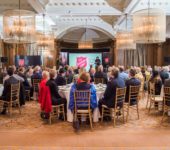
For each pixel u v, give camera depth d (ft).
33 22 24.79
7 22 23.86
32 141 14.39
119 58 52.21
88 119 18.11
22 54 45.60
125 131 16.30
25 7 31.14
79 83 16.46
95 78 27.43
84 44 53.11
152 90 21.08
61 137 15.10
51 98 17.83
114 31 46.57
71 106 16.57
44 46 35.76
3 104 20.57
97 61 55.26
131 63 52.54
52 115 19.10
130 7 28.37
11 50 44.27
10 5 30.53
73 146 13.60
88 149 13.17
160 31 23.31
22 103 21.85
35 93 27.04
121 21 37.60
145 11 23.20
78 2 31.58
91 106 16.75
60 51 58.03
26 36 24.17
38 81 26.55
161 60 50.47
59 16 36.35
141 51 52.39
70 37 59.82
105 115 18.56
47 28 43.19
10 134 15.67
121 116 20.11
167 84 17.54
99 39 59.47
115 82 17.20
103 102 17.69
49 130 16.51
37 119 19.25
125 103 18.99
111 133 15.88
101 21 43.80
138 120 18.98
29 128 16.96
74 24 45.27
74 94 16.29
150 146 13.60
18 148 13.33
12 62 44.27
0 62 40.11
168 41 49.49
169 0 29.27
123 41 33.55
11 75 20.22
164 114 19.76
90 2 31.68
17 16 23.66
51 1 31.14
